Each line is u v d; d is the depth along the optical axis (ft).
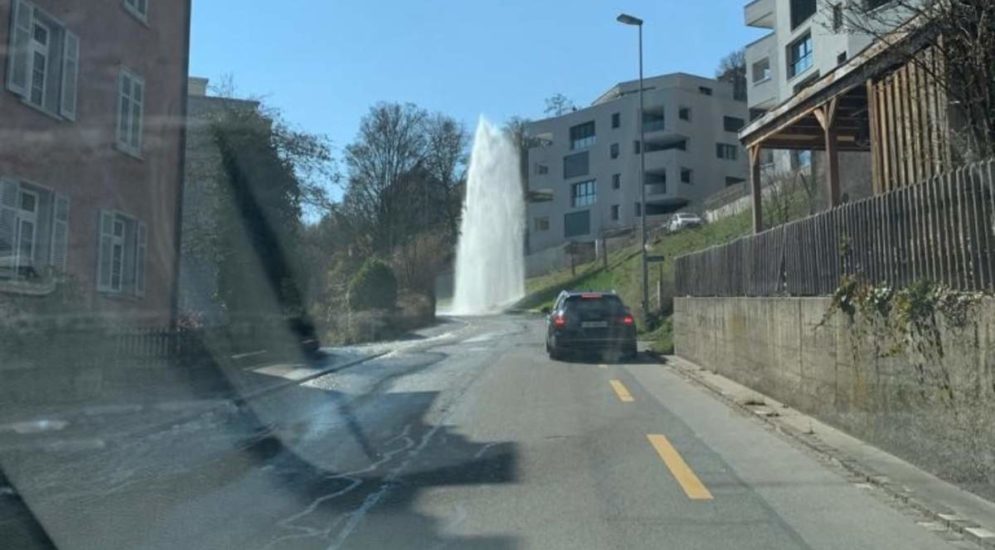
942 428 24.80
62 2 54.90
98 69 59.06
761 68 165.17
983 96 29.14
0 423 34.78
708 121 246.06
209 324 65.67
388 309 111.34
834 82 48.34
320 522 21.02
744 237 49.78
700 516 21.27
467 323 140.77
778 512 21.61
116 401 41.96
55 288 44.01
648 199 242.37
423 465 27.86
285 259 81.41
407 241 196.75
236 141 82.28
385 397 46.29
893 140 41.60
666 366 62.44
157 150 67.51
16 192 50.03
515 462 28.07
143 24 65.16
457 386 50.26
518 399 43.93
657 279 115.65
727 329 52.24
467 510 22.03
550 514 21.53
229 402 43.80
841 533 19.79
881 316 28.99
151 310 66.23
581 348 68.44
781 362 40.70
